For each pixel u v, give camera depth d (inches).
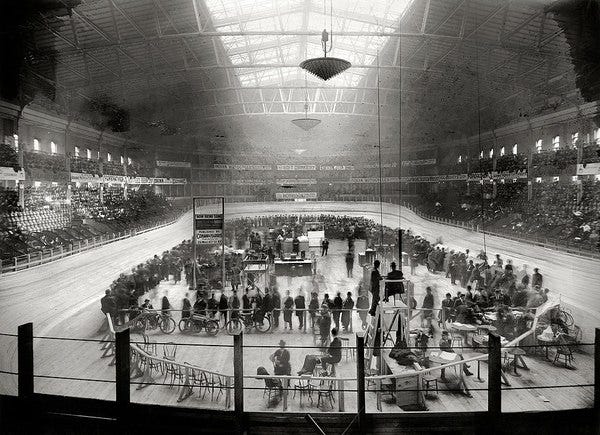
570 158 991.6
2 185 896.9
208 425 285.3
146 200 1658.5
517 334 470.0
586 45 805.2
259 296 590.9
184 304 578.2
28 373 297.3
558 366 421.4
